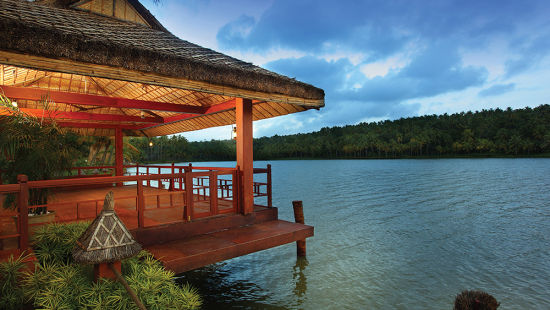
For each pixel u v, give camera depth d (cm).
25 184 325
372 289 608
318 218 1372
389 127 14438
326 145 13950
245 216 546
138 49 302
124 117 798
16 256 310
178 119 802
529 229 1167
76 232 341
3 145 382
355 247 914
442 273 707
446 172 4425
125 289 265
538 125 10662
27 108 698
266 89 436
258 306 525
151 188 972
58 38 256
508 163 6994
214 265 723
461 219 1353
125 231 260
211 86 376
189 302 290
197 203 670
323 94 537
